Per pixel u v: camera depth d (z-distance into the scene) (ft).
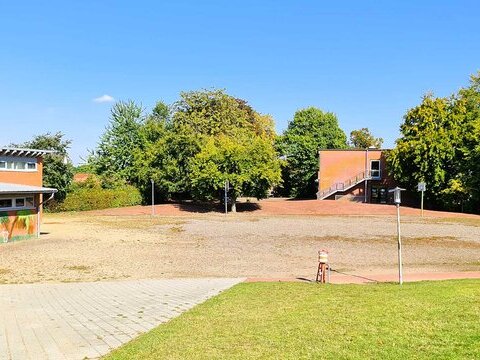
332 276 59.31
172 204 203.31
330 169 212.64
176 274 61.93
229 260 73.41
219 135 215.31
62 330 33.81
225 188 164.55
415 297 36.68
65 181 187.73
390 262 71.41
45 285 53.47
